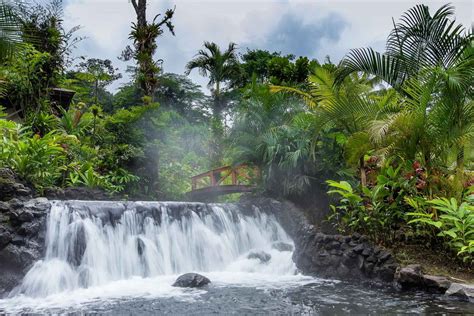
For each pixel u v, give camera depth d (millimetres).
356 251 7340
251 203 10203
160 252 8148
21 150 8844
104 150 13602
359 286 6750
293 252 8672
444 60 7754
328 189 9758
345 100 8773
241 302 5676
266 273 8289
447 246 7141
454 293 5906
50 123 12703
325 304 5535
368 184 9156
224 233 9297
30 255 6461
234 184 13000
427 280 6285
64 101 15172
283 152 10141
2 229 6367
